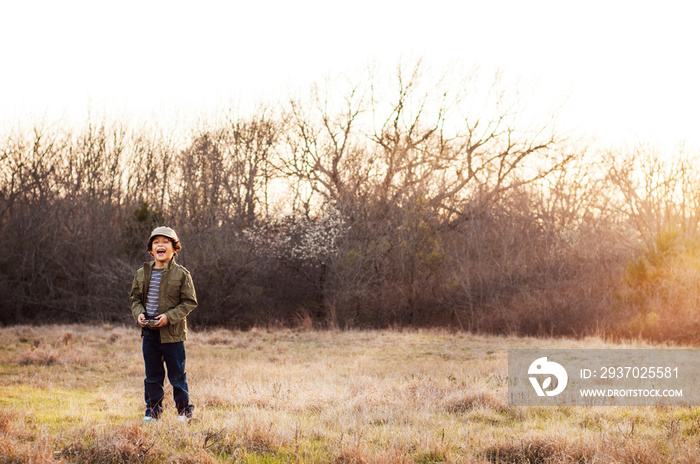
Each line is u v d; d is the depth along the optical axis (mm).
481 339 16875
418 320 22000
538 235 24844
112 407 6309
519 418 6289
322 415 5977
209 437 4547
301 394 7039
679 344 15859
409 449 4719
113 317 20203
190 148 26062
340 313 22000
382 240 23609
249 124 26859
